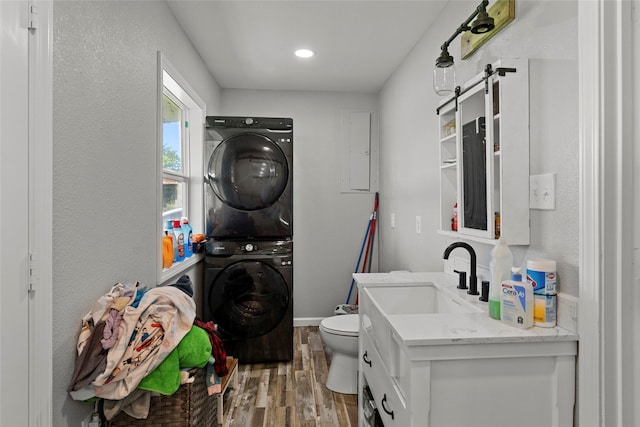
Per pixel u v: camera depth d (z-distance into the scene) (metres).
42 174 1.04
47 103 1.06
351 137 3.76
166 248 2.11
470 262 1.70
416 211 2.61
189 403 1.37
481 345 1.08
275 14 2.26
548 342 1.11
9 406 0.96
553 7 1.23
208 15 2.26
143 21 1.77
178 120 2.80
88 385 1.17
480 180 1.47
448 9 2.08
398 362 1.23
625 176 1.05
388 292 1.80
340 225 3.77
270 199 2.79
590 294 1.07
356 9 2.18
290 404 2.25
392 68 3.12
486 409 1.10
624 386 1.04
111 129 1.45
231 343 2.78
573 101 1.15
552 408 1.12
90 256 1.30
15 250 0.98
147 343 1.26
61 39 1.13
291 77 3.35
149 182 1.84
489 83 1.38
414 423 1.06
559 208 1.21
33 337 1.03
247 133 2.80
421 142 2.50
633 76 1.05
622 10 1.04
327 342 2.42
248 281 2.75
